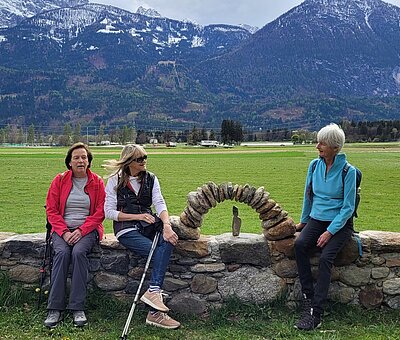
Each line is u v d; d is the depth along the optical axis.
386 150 86.88
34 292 6.11
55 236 5.91
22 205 19.03
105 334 5.26
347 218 5.66
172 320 5.50
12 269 6.18
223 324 5.56
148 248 5.74
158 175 34.47
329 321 5.63
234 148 112.25
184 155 71.69
